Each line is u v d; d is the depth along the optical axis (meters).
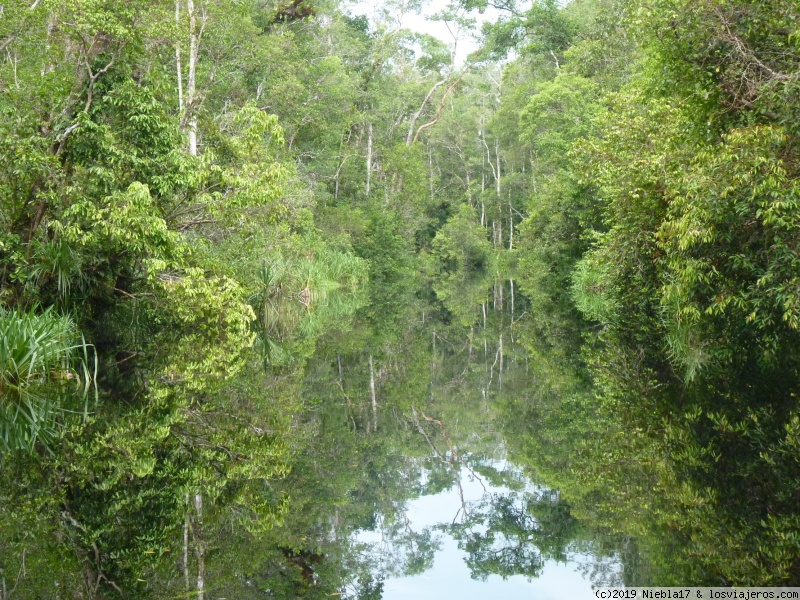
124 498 6.24
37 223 11.33
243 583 5.04
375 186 41.16
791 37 9.38
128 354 12.17
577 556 5.45
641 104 13.85
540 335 19.53
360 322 23.16
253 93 26.97
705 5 10.27
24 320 9.16
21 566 4.91
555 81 30.33
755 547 4.92
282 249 21.00
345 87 31.77
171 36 13.67
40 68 12.80
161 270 12.17
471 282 40.66
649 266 13.31
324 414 11.05
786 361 10.59
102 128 11.52
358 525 6.60
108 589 4.68
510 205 47.53
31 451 7.02
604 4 29.86
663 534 5.38
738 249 10.06
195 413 9.37
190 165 12.88
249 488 7.00
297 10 29.36
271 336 17.84
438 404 12.34
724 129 11.25
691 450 7.21
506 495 7.30
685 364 11.45
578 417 9.80
